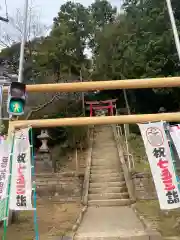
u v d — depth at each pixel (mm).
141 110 29312
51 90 8945
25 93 8641
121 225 10281
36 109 21547
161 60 21469
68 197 15383
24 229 10117
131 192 14688
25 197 8273
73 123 8766
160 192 8141
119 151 20562
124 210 12805
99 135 26391
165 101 27422
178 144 8578
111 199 14445
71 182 16031
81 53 34062
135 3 33438
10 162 8531
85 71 30891
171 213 11547
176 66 21453
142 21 25688
